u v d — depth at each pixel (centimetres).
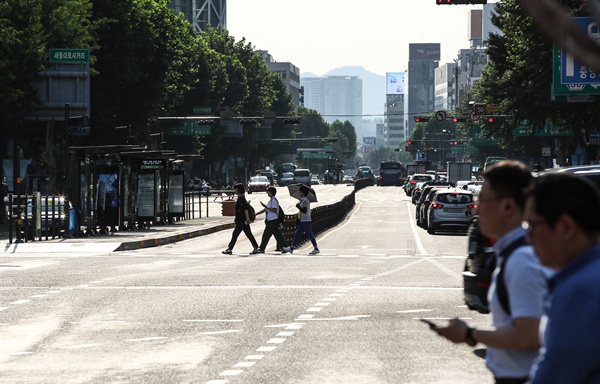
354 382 1234
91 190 4788
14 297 2216
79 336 1653
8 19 6166
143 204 5569
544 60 5225
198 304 2064
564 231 439
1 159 6706
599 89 4678
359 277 2655
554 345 417
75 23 6638
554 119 5878
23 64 6184
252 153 18125
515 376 576
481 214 593
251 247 4331
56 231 4784
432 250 3981
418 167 18750
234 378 1267
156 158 5519
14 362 1412
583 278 420
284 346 1525
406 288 2358
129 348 1525
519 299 557
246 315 1888
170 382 1246
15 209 4778
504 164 590
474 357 1420
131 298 2183
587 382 412
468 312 1909
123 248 4062
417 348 1498
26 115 6334
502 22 6106
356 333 1652
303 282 2516
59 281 2575
